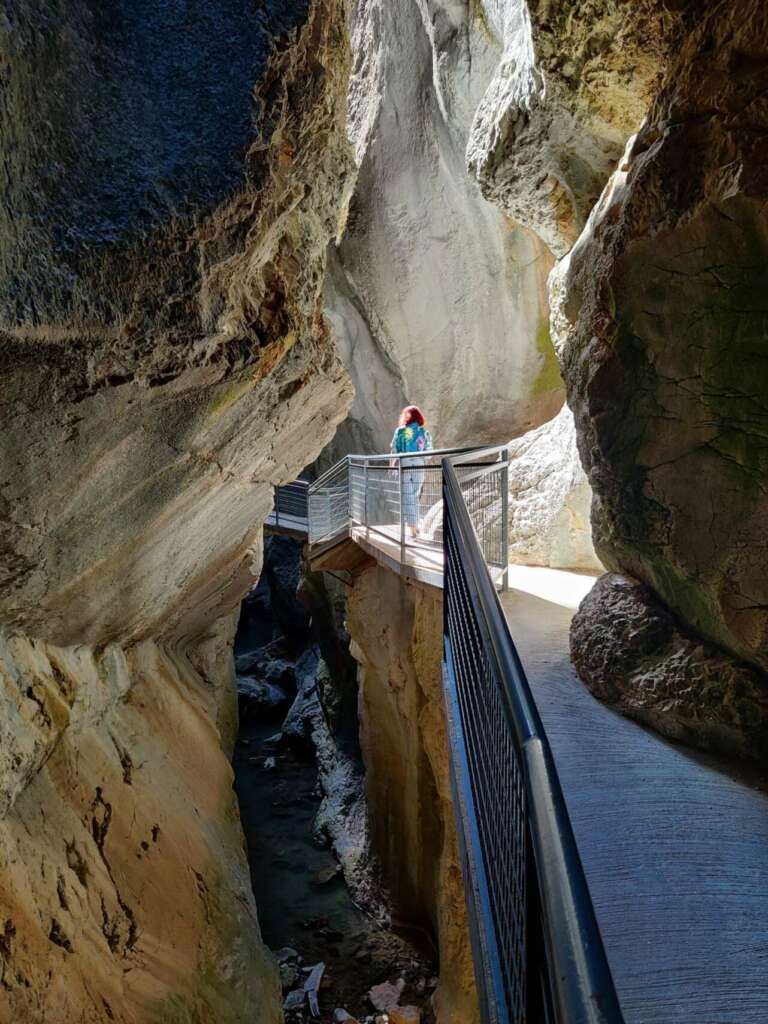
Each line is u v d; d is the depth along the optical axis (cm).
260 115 176
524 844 128
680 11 266
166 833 367
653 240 257
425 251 928
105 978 249
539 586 483
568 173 500
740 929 175
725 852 202
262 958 420
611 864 198
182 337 187
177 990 295
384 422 1104
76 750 304
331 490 927
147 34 166
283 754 1191
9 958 201
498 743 181
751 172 215
